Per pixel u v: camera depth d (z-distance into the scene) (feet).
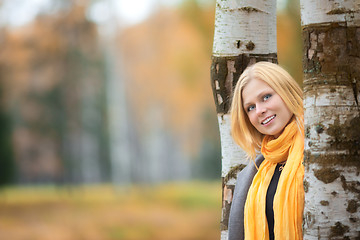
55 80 100.22
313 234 7.31
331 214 7.21
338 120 7.23
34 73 96.37
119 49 111.55
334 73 7.32
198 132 145.69
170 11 109.50
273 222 8.18
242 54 9.80
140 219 72.69
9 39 86.48
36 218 71.41
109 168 140.46
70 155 122.31
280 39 44.83
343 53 7.33
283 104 8.18
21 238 58.49
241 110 8.52
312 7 7.48
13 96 99.71
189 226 68.64
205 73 101.50
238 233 8.65
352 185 7.18
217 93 10.01
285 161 8.33
